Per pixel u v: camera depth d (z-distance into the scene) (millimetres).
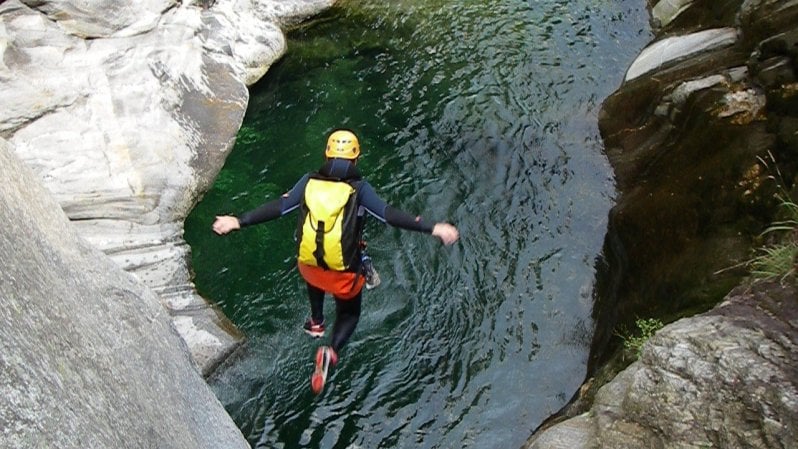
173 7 8844
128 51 8219
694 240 5938
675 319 5305
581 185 7738
